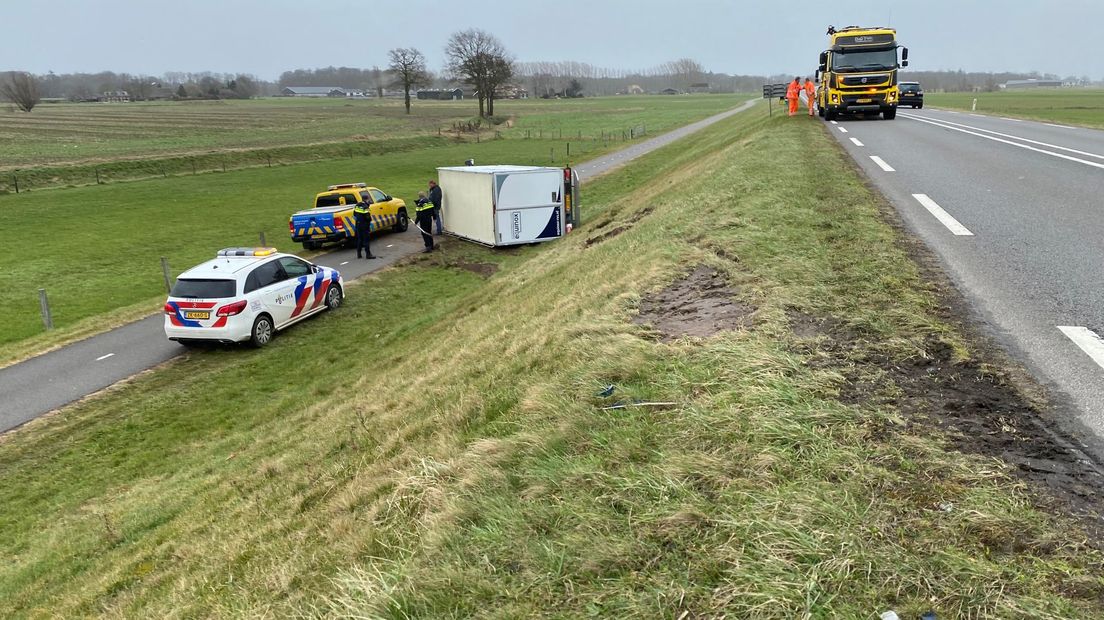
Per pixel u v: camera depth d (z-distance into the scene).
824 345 4.41
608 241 13.32
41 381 12.00
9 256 21.48
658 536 2.86
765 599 2.40
